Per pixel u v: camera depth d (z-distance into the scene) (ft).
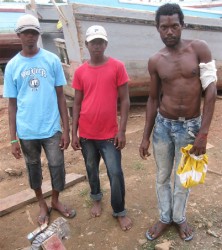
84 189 13.58
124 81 10.05
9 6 41.34
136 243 10.33
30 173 11.15
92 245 10.44
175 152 9.49
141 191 13.14
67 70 21.39
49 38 24.76
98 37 9.46
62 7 19.29
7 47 37.47
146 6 26.20
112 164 10.28
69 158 16.71
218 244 10.03
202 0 37.78
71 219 11.76
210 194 12.57
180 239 10.25
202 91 9.16
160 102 9.53
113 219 11.52
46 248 6.63
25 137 10.42
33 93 10.09
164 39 8.50
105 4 24.11
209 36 23.65
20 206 12.72
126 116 10.28
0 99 28.40
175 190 9.86
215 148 16.79
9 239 11.10
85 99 10.32
